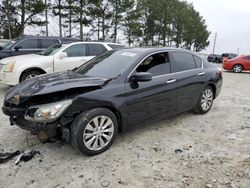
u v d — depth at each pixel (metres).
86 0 31.31
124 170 3.54
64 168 3.57
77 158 3.84
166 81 4.78
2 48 10.77
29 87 3.95
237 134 4.88
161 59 4.90
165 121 5.48
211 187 3.17
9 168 3.57
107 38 36.81
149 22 45.81
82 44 8.96
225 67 19.95
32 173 3.46
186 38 57.44
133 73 4.34
